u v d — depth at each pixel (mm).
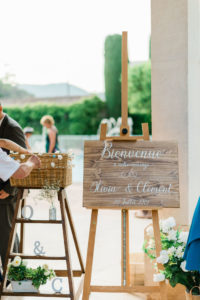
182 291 3262
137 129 21438
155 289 3000
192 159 3754
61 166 3213
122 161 3088
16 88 30203
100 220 6848
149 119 21203
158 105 3848
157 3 3807
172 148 3092
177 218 3754
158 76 3840
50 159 3201
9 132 3529
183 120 3756
